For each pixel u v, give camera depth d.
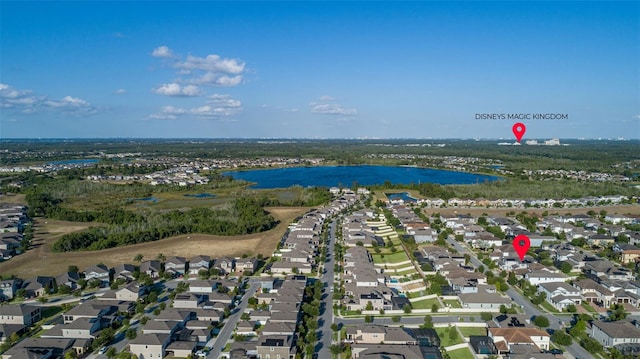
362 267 152.88
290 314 115.25
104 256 178.50
